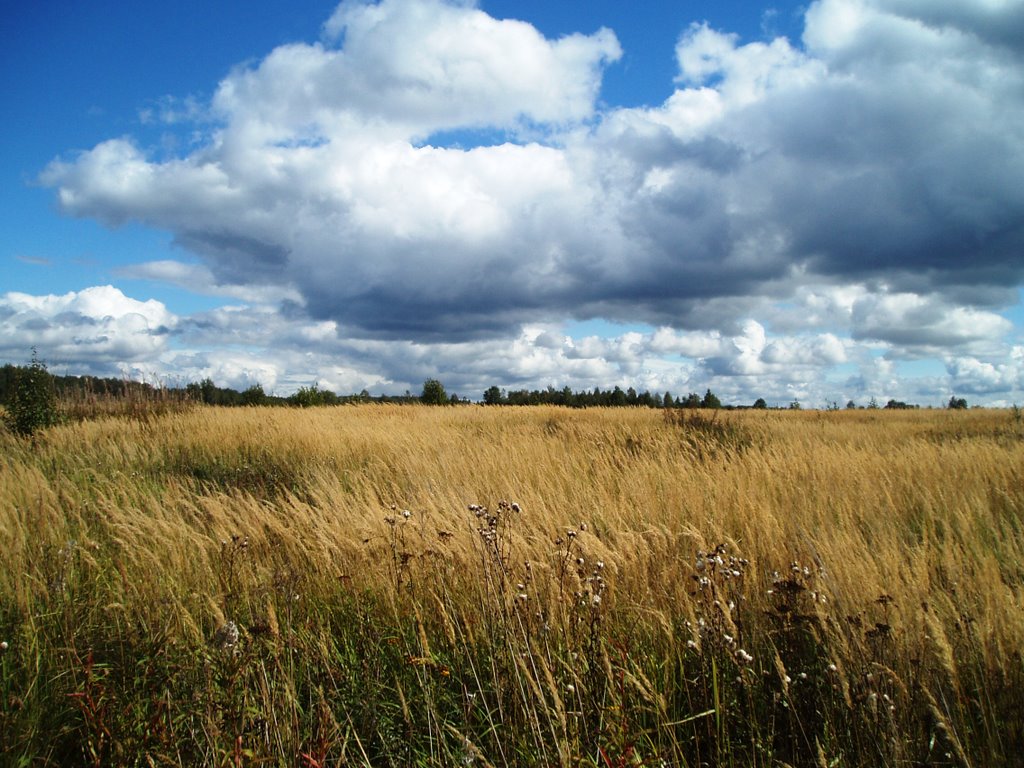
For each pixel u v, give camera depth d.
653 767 2.45
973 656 2.84
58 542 4.77
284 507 6.05
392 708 3.03
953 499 5.98
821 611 3.07
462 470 7.95
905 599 3.25
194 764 2.46
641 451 10.30
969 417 20.58
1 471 7.87
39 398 13.06
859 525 5.63
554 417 18.89
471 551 4.16
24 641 3.28
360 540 4.66
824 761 2.26
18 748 2.59
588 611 3.47
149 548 4.80
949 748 2.52
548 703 2.69
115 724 2.65
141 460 10.10
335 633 3.78
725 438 12.39
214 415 15.72
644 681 2.75
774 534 4.57
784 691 2.62
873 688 2.63
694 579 3.42
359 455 10.33
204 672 2.91
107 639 3.38
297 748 2.51
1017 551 4.50
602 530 5.19
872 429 15.64
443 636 3.51
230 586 4.11
